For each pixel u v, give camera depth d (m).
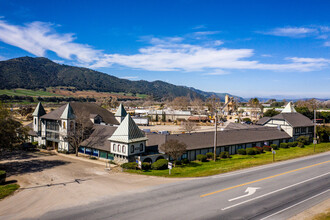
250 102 174.38
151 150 40.31
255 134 53.25
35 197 21.66
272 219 16.81
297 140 60.41
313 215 17.47
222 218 16.83
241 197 20.92
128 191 22.77
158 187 23.91
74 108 52.84
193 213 17.61
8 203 20.22
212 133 46.72
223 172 30.03
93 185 25.08
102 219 16.70
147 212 17.80
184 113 115.06
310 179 26.77
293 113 66.00
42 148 51.69
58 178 28.55
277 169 31.59
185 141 41.50
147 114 123.38
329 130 64.44
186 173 30.00
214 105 150.50
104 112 59.16
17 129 40.75
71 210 18.34
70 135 44.00
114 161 38.50
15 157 42.78
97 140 43.34
